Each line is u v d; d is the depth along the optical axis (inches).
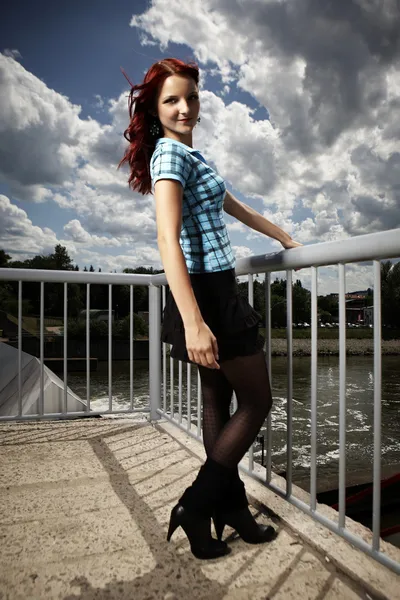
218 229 40.1
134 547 48.8
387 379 1306.6
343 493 48.8
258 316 42.5
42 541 50.2
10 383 224.1
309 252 51.4
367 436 701.3
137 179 45.0
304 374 1320.1
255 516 56.2
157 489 64.9
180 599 39.8
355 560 44.1
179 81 40.1
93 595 40.4
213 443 45.6
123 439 89.7
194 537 43.1
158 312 107.7
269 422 63.9
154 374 106.8
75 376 1280.8
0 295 2496.3
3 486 66.1
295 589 41.0
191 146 43.2
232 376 41.2
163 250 34.5
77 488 65.4
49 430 96.0
